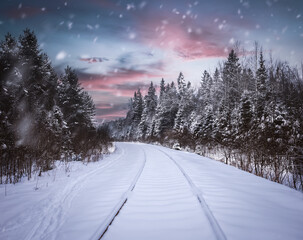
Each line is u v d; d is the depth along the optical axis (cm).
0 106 1066
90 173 812
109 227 311
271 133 1096
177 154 1502
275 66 2848
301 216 331
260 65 2873
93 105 3831
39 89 1579
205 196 431
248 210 353
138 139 5788
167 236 281
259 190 475
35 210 411
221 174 680
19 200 467
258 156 988
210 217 317
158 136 4344
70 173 812
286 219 319
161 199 433
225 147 1653
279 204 384
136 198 442
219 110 2372
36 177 730
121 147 3048
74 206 433
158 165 947
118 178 688
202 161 1058
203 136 2347
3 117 978
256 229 286
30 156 862
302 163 749
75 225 337
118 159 1373
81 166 1014
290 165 778
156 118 4688
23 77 1384
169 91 5075
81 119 2289
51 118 1344
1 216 378
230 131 1839
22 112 1140
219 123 2100
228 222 309
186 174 658
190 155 1420
